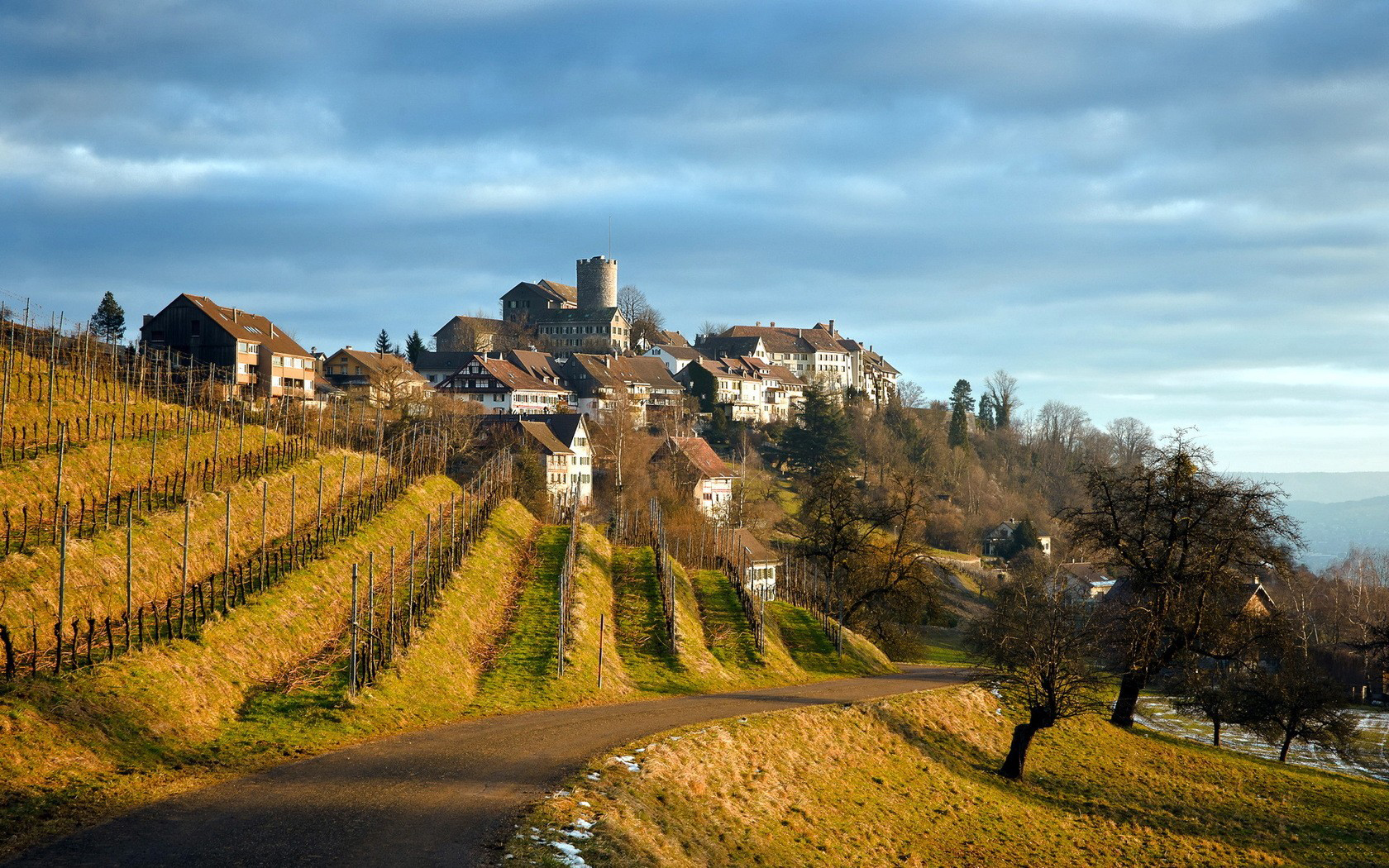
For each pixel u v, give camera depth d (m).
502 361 170.00
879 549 81.06
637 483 119.94
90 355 61.72
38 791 23.81
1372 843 44.28
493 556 63.03
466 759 30.55
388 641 41.22
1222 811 46.47
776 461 175.25
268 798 25.23
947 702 52.56
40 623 33.00
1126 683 58.19
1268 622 55.53
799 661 62.31
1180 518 54.91
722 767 34.97
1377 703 99.06
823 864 30.88
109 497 45.84
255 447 62.78
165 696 31.08
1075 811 43.22
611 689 45.44
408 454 85.19
